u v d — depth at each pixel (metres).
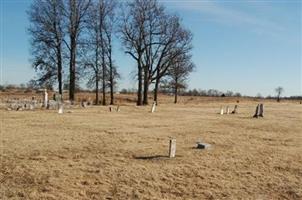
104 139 21.00
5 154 16.22
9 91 78.31
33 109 41.88
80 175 13.64
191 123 31.09
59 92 58.47
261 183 13.75
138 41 63.69
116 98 79.06
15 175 13.38
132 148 18.58
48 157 16.03
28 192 11.93
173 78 77.56
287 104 80.69
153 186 12.92
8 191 11.96
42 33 57.03
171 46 65.19
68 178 13.27
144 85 65.81
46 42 57.09
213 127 28.58
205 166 15.50
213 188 13.05
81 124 27.72
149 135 23.19
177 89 84.81
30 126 25.56
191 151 18.36
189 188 12.94
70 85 59.12
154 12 64.06
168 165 15.40
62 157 16.16
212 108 56.12
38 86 58.69
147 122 30.91
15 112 36.81
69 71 58.88
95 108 47.53
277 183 13.81
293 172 15.24
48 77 57.84
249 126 29.94
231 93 122.44
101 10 61.34
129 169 14.58
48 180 12.98
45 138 20.56
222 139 22.47
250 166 15.84
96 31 61.31
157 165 15.35
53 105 44.84
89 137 21.50
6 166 14.36
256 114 39.56
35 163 14.92
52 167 14.45
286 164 16.36
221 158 17.02
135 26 63.62
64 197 11.68
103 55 62.25
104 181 13.16
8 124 26.23
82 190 12.29
